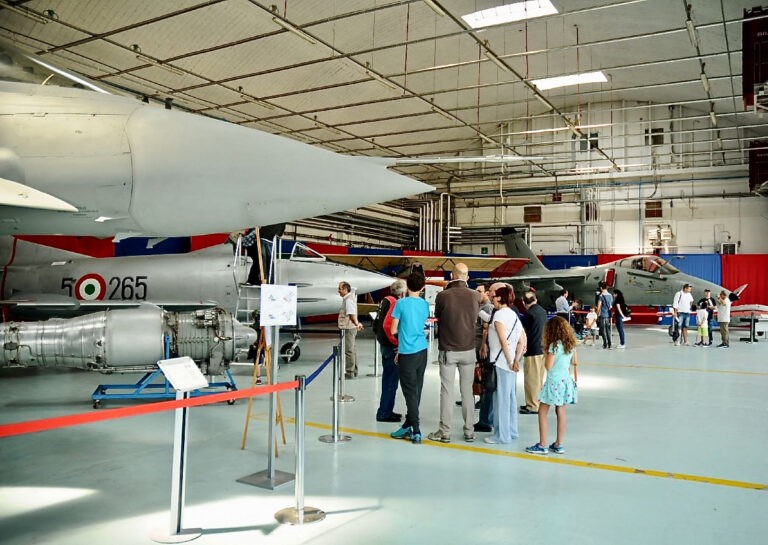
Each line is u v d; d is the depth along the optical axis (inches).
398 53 677.9
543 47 719.7
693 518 135.8
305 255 472.4
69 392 308.5
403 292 252.8
